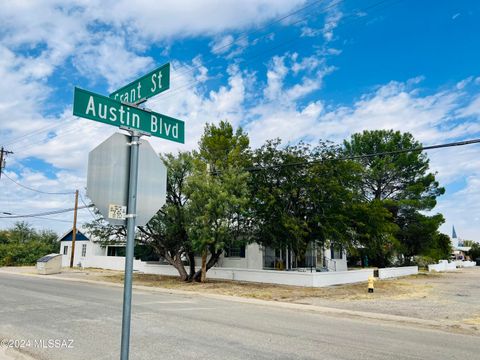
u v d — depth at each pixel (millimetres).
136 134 3648
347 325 10844
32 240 54562
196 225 21703
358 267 40281
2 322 9938
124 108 3674
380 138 40125
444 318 12430
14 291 17469
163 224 24562
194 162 24562
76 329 9070
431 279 31281
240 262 30578
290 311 13594
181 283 23766
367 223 28562
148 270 32438
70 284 22359
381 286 23875
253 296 17984
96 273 32656
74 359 6602
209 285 22531
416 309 14320
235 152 27938
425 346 8320
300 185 24953
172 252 25938
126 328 3154
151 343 7789
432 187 40125
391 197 40469
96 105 3479
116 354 6906
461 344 8680
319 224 25250
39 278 26844
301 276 22625
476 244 101125
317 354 7238
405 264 43969
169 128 4086
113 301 14398
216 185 21781
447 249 51969
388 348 7980
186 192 22281
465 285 25266
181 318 10953
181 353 7051
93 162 3297
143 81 4027
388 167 37844
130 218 3381
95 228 25125
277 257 31125
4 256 45438
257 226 24672
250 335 8797
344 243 27656
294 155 25203
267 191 24375
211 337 8453
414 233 38188
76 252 45562
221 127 30156
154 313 11750
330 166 25203
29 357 6664
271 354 7125
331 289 21250
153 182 3650
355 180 27703
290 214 25141
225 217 22312
